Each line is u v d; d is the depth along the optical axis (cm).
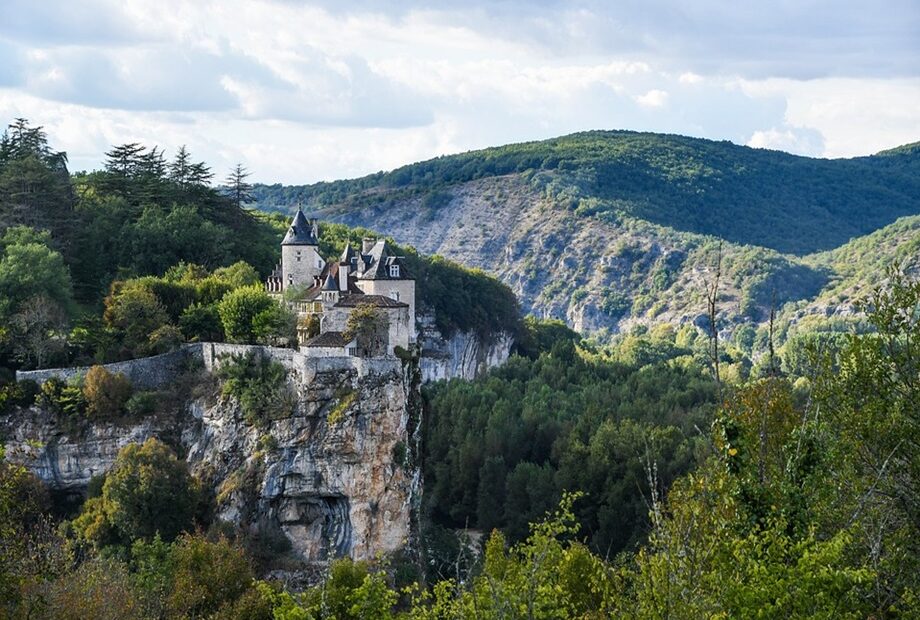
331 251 19275
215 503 10306
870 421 4150
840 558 3438
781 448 4275
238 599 6706
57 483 10525
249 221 17900
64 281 12962
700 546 3125
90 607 5050
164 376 11544
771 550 3275
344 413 10481
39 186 15212
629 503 12312
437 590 4209
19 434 10506
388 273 13438
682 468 12769
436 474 14562
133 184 17325
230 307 12038
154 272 14975
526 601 3562
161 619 6222
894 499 3994
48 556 4944
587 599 4656
